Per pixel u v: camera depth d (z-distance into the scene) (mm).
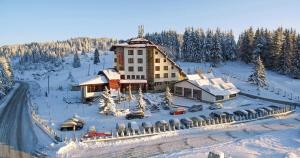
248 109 62594
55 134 43625
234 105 69250
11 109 64688
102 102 58531
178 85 78875
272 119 58125
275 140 43125
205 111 62750
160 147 40469
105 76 75375
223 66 129750
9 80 101750
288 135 45781
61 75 161500
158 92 81562
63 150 37844
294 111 65312
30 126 49750
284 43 110062
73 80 119625
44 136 44188
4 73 98125
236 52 142250
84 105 67875
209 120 52312
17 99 80500
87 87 71062
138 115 55406
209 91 71000
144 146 40781
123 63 80188
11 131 46625
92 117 56625
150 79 80938
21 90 104500
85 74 151375
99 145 40531
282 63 111062
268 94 82562
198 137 45656
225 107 66938
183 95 77688
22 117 56406
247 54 131250
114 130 48281
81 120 50531
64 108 65125
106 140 42469
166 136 45844
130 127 46688
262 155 36719
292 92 87750
